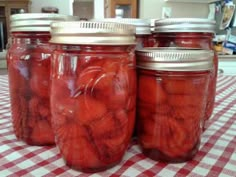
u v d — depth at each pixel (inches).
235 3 81.1
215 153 14.8
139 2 78.2
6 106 23.9
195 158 14.1
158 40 17.1
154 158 13.7
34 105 14.6
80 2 123.3
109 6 75.9
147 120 13.5
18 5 119.3
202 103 13.4
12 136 16.8
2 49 98.7
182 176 12.4
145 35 16.2
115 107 12.0
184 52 12.2
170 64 12.2
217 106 25.0
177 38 16.1
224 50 73.9
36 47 13.9
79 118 11.8
